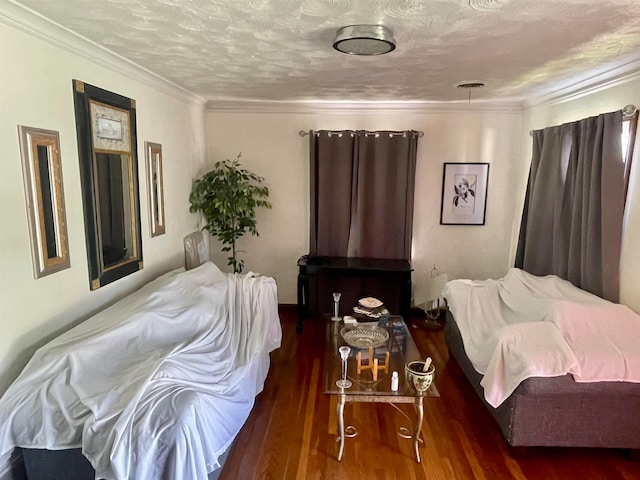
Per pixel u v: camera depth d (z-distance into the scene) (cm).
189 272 288
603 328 223
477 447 233
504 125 407
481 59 244
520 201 406
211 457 164
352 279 427
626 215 258
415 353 261
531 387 203
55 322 199
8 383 172
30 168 181
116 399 158
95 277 228
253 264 443
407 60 246
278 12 170
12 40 171
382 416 261
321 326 411
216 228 418
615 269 259
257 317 280
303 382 303
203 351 218
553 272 313
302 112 413
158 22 184
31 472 161
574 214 287
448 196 421
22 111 177
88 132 220
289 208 431
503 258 430
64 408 156
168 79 304
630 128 252
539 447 233
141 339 202
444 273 433
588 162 274
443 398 283
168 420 151
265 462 218
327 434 243
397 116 410
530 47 219
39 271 187
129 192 264
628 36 201
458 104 400
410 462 220
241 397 216
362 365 246
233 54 235
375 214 413
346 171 409
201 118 407
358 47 199
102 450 147
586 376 202
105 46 221
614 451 229
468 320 289
